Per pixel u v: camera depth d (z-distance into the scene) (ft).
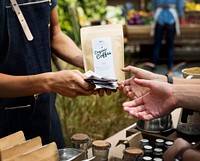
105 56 4.41
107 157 3.73
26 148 3.27
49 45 4.78
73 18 11.85
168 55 18.33
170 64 18.24
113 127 8.04
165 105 3.31
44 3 4.62
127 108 3.50
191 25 19.39
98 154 3.70
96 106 8.27
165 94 3.28
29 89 4.15
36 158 3.18
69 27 12.19
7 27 4.43
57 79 4.02
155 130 4.28
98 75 4.16
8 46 4.47
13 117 4.74
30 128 4.86
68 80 3.96
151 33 19.07
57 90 4.08
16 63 4.56
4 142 3.36
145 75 4.21
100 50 4.40
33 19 4.58
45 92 4.37
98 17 16.90
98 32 4.42
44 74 4.12
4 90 4.23
